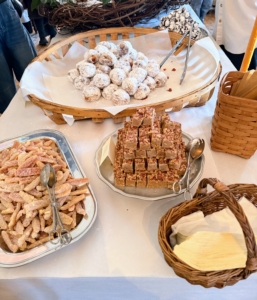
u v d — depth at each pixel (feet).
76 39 3.76
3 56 4.50
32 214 1.78
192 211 1.81
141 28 3.77
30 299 1.88
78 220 1.87
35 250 1.67
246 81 2.06
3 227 1.80
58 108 2.53
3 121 2.97
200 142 2.16
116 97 2.81
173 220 1.71
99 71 3.14
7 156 2.25
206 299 1.90
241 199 1.77
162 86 3.17
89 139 2.66
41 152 2.18
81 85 3.10
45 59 3.46
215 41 4.33
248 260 1.32
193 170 2.08
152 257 1.72
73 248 1.78
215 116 2.22
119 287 1.76
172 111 2.71
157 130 2.02
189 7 4.90
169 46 3.75
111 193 2.12
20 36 4.55
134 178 1.95
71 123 2.71
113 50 3.47
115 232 1.86
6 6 4.22
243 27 4.12
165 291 1.81
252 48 2.40
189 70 3.36
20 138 2.46
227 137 2.23
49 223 1.81
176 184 1.96
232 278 1.42
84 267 1.68
